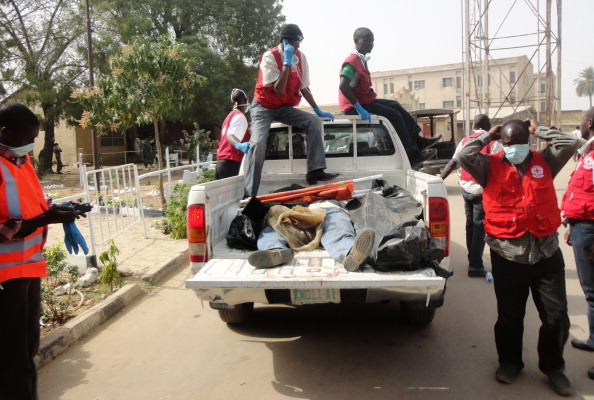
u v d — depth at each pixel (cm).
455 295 524
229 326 458
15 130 262
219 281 310
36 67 2089
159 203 1188
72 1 2095
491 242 339
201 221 366
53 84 2088
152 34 2375
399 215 374
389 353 390
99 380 362
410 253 311
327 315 479
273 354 396
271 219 378
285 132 551
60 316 462
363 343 411
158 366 382
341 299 335
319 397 327
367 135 548
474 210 563
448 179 1873
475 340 411
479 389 332
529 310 477
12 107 261
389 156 545
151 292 560
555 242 325
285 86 484
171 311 502
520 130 320
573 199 363
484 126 571
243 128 654
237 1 2420
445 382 342
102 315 475
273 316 481
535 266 327
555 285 324
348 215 395
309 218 372
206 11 2434
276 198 429
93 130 1233
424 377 350
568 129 5006
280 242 356
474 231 570
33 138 272
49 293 460
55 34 2102
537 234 320
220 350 407
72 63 2125
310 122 505
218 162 691
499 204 329
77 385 355
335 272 317
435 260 329
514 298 337
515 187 325
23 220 264
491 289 540
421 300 342
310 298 335
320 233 369
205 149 2084
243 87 2455
